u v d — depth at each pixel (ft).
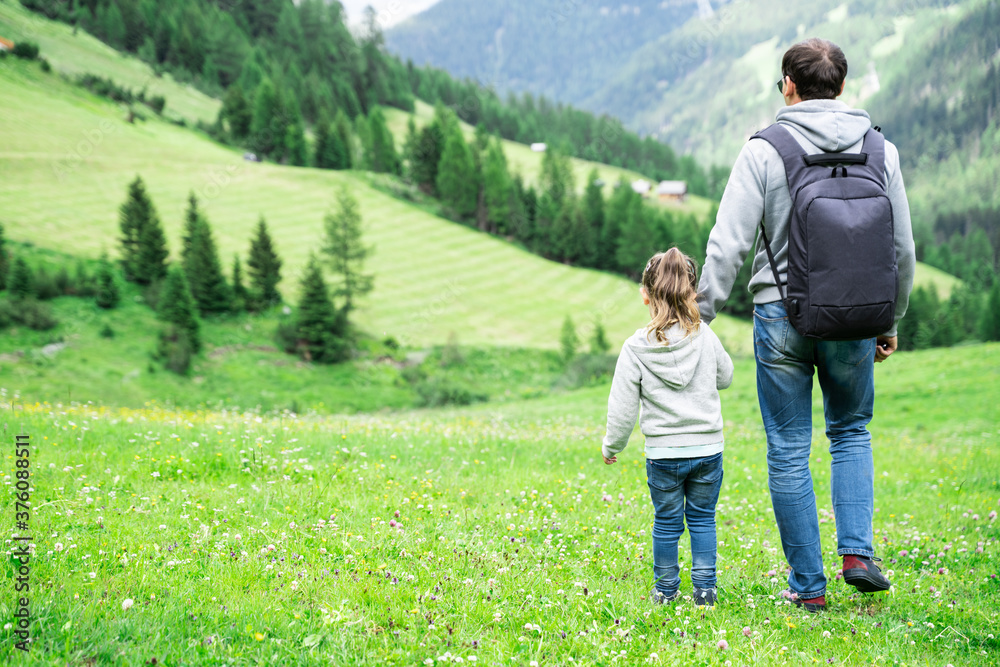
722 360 12.36
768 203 11.58
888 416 88.33
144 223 260.21
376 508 16.79
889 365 123.54
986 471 31.99
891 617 12.15
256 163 430.20
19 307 203.92
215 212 346.13
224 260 297.53
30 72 420.36
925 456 38.63
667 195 544.62
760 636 10.56
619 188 445.37
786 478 12.30
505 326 290.76
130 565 11.78
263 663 8.84
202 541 13.26
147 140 407.44
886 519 21.03
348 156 476.95
